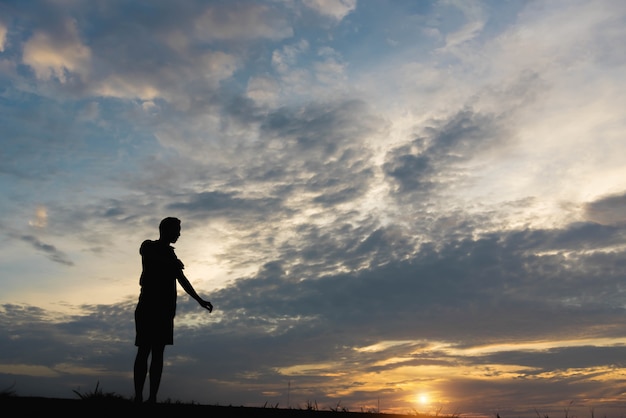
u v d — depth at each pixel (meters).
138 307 7.18
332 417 7.32
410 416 8.04
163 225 7.43
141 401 6.89
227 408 7.31
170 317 7.25
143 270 7.28
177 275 7.34
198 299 7.45
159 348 7.13
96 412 6.14
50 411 6.03
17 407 6.14
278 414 7.20
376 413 8.04
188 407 7.03
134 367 7.08
